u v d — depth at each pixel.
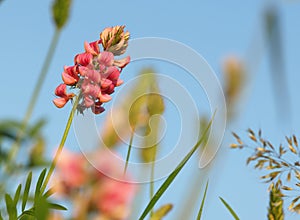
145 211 0.58
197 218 0.59
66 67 0.60
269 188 0.61
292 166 0.61
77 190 0.56
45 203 0.54
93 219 0.56
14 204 0.57
